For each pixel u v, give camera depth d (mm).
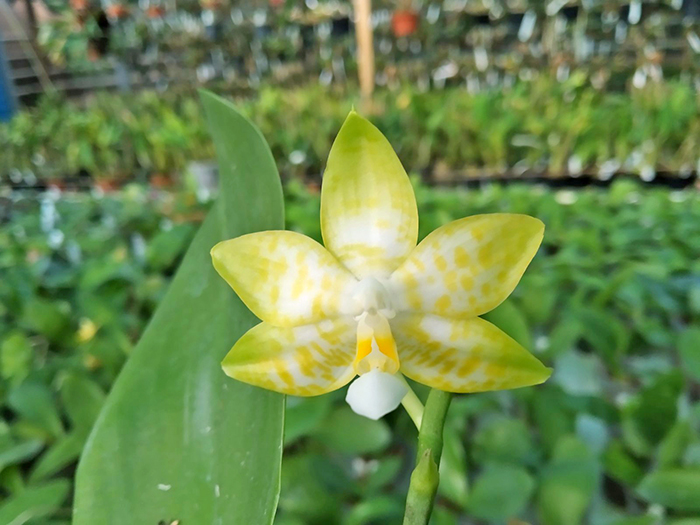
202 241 78
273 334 72
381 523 136
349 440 155
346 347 79
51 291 259
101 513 65
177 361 73
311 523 135
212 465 66
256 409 68
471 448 157
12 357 191
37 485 143
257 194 74
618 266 260
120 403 72
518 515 141
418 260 72
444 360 73
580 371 182
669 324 218
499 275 71
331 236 71
